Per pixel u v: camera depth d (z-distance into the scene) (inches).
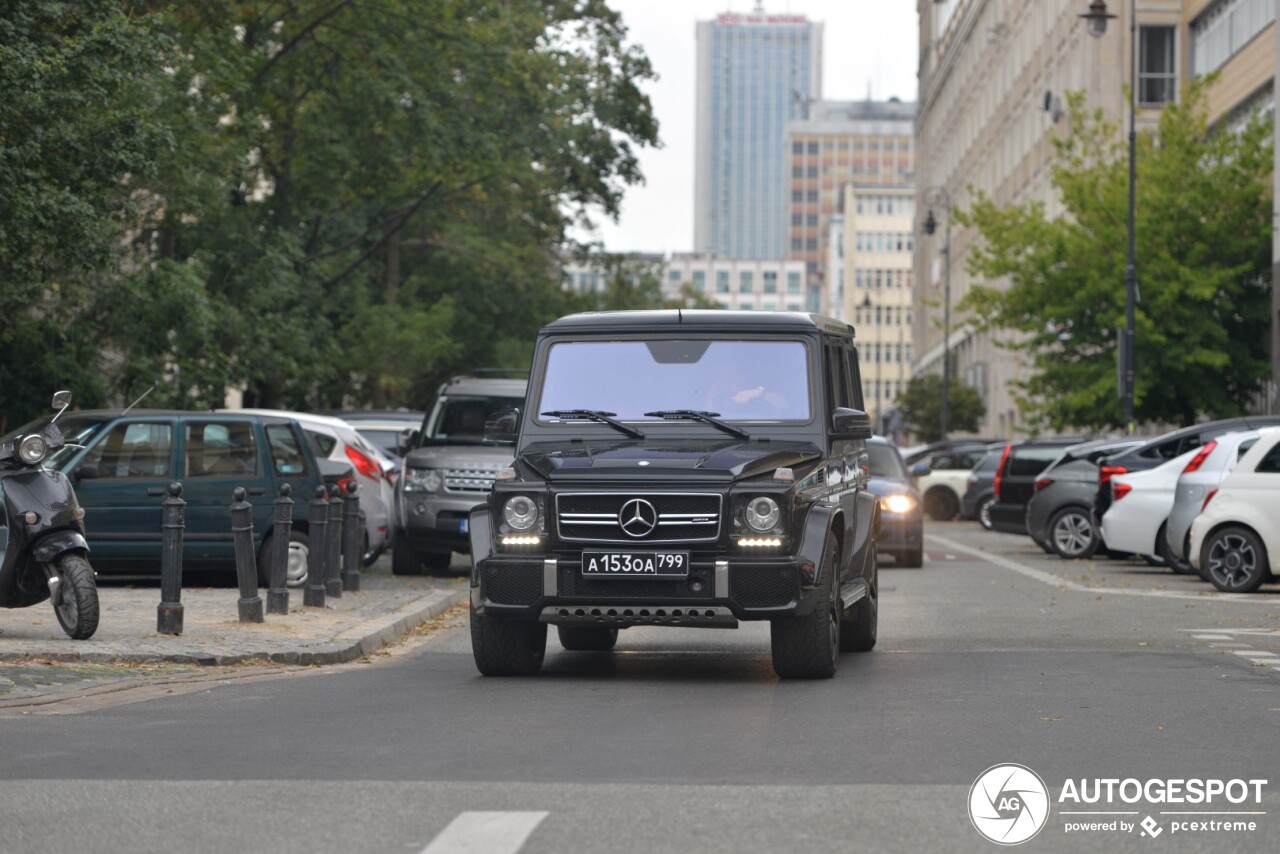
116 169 993.5
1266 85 2094.0
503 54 1716.3
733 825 289.7
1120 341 1759.4
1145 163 1877.5
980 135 3789.4
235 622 645.3
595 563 489.4
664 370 543.5
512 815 297.6
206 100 1411.2
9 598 577.9
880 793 319.9
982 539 1615.4
